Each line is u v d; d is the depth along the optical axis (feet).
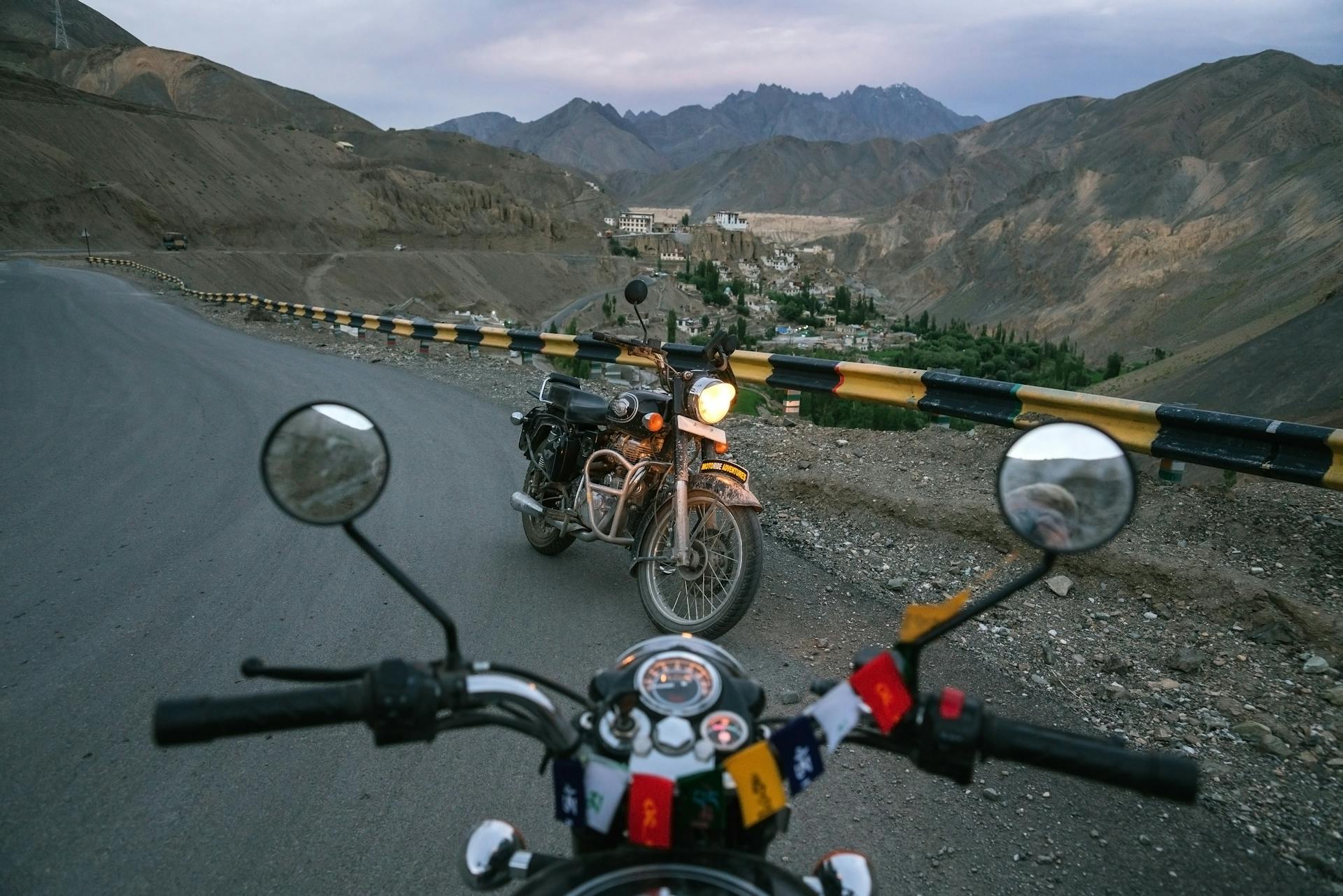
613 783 5.07
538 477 21.03
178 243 499.51
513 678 5.55
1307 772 13.65
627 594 19.44
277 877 10.55
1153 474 25.17
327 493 6.29
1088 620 18.75
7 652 16.12
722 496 16.74
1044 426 6.04
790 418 36.19
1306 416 50.75
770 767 5.02
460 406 40.96
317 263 613.93
